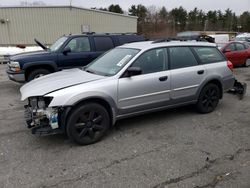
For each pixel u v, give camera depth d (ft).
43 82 14.96
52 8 94.43
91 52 28.68
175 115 18.74
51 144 14.25
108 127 14.78
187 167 11.82
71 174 11.37
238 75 37.19
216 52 19.63
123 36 31.09
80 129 13.93
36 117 13.51
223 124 17.06
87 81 14.30
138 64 15.53
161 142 14.39
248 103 21.94
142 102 15.71
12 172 11.53
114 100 14.60
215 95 19.33
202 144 14.11
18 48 67.05
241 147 13.74
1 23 89.56
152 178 11.01
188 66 17.60
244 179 10.89
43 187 10.51
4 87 29.27
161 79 16.14
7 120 17.95
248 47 45.91
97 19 105.09
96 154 13.14
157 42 17.43
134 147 13.83
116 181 10.84
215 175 11.19
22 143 14.37
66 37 28.66
